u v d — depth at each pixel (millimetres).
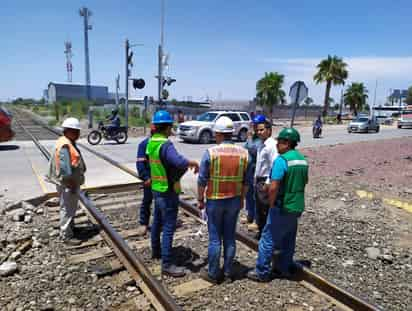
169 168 3756
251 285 3689
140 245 4707
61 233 4699
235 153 3510
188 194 7328
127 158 11859
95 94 93562
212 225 3645
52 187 7223
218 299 3400
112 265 4016
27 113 58594
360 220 5918
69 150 4441
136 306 3273
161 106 18453
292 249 3828
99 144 16422
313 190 8055
